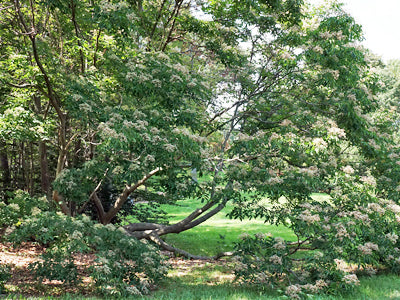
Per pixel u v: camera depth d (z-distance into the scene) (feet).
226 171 28.63
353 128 29.37
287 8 31.07
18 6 26.40
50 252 23.30
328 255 23.95
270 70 33.50
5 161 48.32
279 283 26.99
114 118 22.80
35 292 22.77
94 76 29.32
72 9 28.53
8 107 32.04
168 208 73.46
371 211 24.58
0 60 31.86
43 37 31.48
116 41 27.89
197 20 32.04
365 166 31.40
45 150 42.75
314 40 30.32
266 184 26.11
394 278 29.22
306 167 28.07
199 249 42.55
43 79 30.25
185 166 27.94
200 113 31.37
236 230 52.21
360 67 33.12
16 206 26.40
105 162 30.45
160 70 25.57
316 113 30.83
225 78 34.40
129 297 21.67
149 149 23.68
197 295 23.02
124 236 25.12
